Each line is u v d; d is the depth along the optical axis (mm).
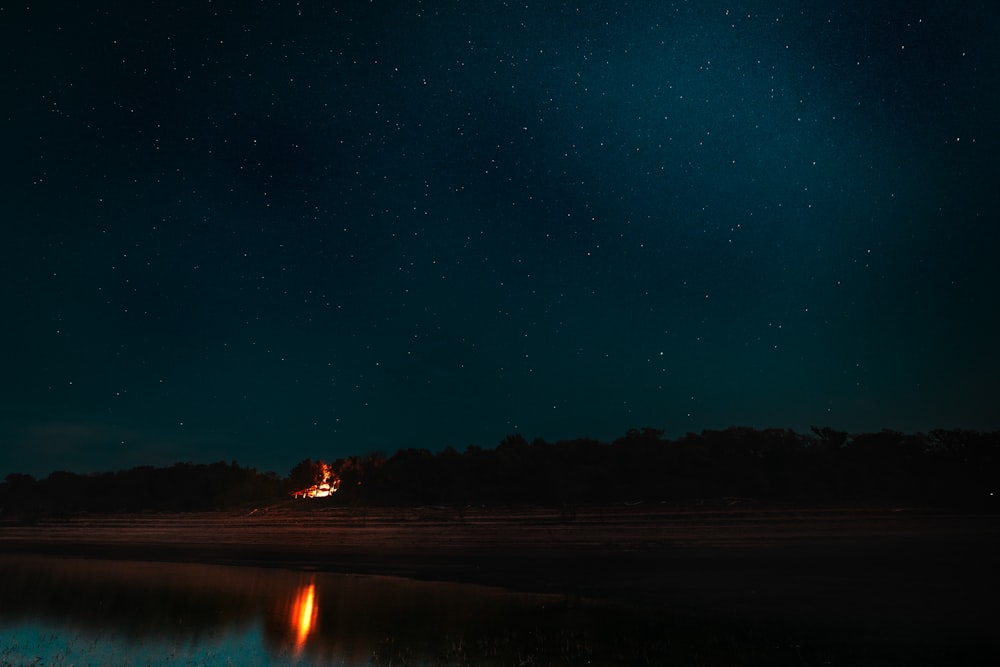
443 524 35594
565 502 37719
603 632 15305
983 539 26875
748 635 14727
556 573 24500
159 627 16375
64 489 50688
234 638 15133
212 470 51125
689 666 12453
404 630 15773
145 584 23938
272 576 25797
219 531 38875
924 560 23594
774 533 29906
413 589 22172
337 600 20141
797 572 22438
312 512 40719
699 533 30531
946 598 18031
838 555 25203
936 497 33844
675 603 18641
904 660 12680
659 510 34750
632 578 22828
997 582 19797
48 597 21062
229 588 22844
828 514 32438
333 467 48469
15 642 14992
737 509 33938
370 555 30641
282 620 17094
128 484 50469
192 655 13695
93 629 16219
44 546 38375
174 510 45406
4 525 45344
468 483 42312
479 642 14484
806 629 15188
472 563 27594
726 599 18844
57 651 14148
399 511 39094
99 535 40844
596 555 27844
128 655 13789
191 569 28281
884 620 15898
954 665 12406
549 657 13188
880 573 21672
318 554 31578
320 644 14469
